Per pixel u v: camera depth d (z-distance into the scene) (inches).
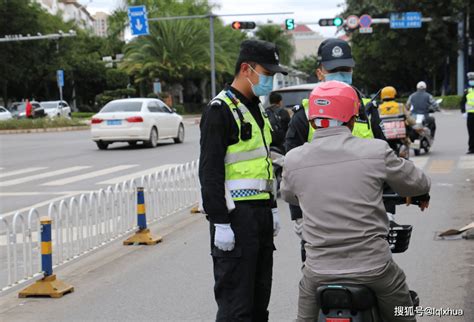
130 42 2694.4
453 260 327.0
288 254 353.4
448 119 1453.0
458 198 495.2
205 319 261.4
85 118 2352.4
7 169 808.9
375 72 2805.1
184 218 481.7
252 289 196.5
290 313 262.1
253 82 196.1
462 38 2162.9
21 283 298.8
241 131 194.4
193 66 2501.2
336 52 223.6
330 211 158.7
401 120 629.9
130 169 759.1
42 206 537.6
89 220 359.6
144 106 1018.1
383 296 160.7
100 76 2987.2
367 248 157.2
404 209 459.8
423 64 2358.5
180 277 322.7
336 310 154.8
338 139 162.9
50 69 2701.8
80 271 346.3
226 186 195.0
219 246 191.8
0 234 418.6
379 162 159.3
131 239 401.7
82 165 817.5
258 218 196.9
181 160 835.4
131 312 273.9
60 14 3186.5
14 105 2155.5
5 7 2465.6
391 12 2139.5
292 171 164.2
